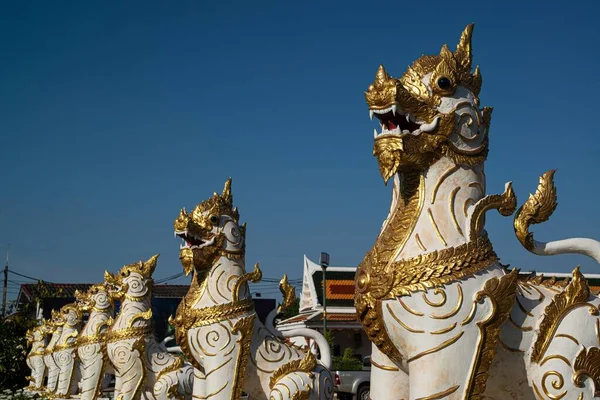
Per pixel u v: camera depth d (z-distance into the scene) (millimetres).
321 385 8273
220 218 8914
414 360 4473
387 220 5004
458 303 4438
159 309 30266
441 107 4777
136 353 12266
